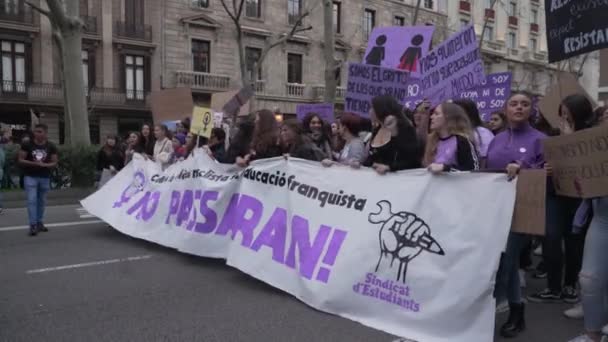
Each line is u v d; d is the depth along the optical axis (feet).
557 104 18.02
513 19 148.56
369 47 27.68
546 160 12.10
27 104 86.79
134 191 24.57
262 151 19.53
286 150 19.31
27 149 25.57
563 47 15.23
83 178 43.73
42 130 25.70
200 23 96.43
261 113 19.97
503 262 12.71
